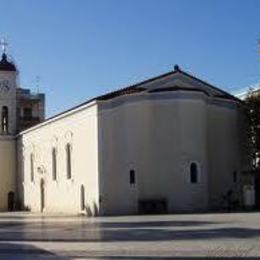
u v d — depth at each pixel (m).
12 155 81.75
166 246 25.56
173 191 54.19
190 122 54.72
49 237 32.50
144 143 55.09
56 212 67.06
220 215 45.34
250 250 23.17
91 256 23.20
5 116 82.25
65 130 64.75
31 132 75.69
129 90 56.06
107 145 56.22
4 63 82.81
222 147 58.72
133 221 43.28
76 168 61.94
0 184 80.69
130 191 55.03
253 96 59.25
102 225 40.56
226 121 59.25
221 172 58.34
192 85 58.41
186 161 54.28
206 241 27.00
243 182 59.09
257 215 43.69
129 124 55.38
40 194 72.81
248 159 59.62
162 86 57.34
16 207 80.75
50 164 69.38
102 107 56.50
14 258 23.45
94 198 57.31
